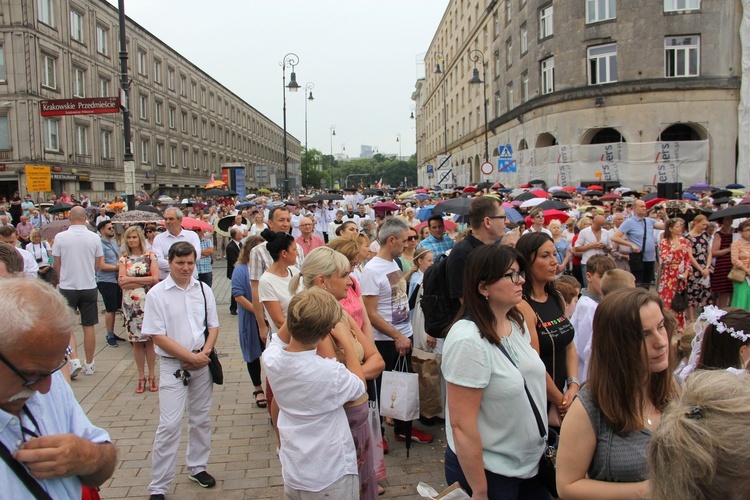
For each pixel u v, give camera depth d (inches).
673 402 67.7
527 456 115.3
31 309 66.5
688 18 1027.9
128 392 265.9
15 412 70.4
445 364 114.7
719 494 56.5
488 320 113.8
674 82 1034.1
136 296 263.9
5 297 66.5
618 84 1062.4
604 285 168.4
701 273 374.0
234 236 498.3
